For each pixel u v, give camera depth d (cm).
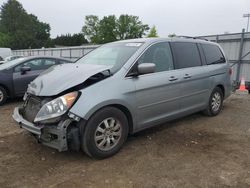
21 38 8081
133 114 429
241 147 452
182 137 495
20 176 355
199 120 600
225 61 651
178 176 356
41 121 364
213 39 1505
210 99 606
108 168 376
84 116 366
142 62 448
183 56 529
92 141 382
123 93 408
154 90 454
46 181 344
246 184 339
